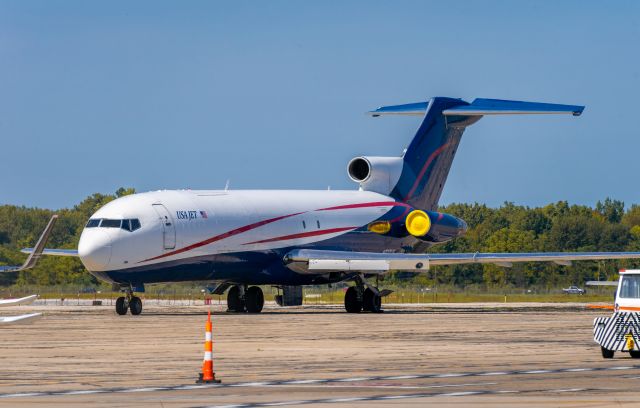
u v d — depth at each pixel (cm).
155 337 8606
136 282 12275
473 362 6656
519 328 9894
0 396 5081
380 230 14500
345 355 7112
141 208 12281
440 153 15262
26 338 8481
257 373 6053
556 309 15250
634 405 4766
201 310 14638
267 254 13300
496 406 4744
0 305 5759
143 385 5512
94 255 11906
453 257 13525
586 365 6512
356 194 14512
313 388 5397
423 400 4938
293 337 8669
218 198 13100
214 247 12738
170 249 12319
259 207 13350
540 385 5494
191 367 6350
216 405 4803
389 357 6975
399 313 13488
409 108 15325
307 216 13800
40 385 5503
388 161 14850
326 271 13575
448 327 10019
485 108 14638
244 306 13862
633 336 6900
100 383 5594
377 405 4797
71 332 9156
